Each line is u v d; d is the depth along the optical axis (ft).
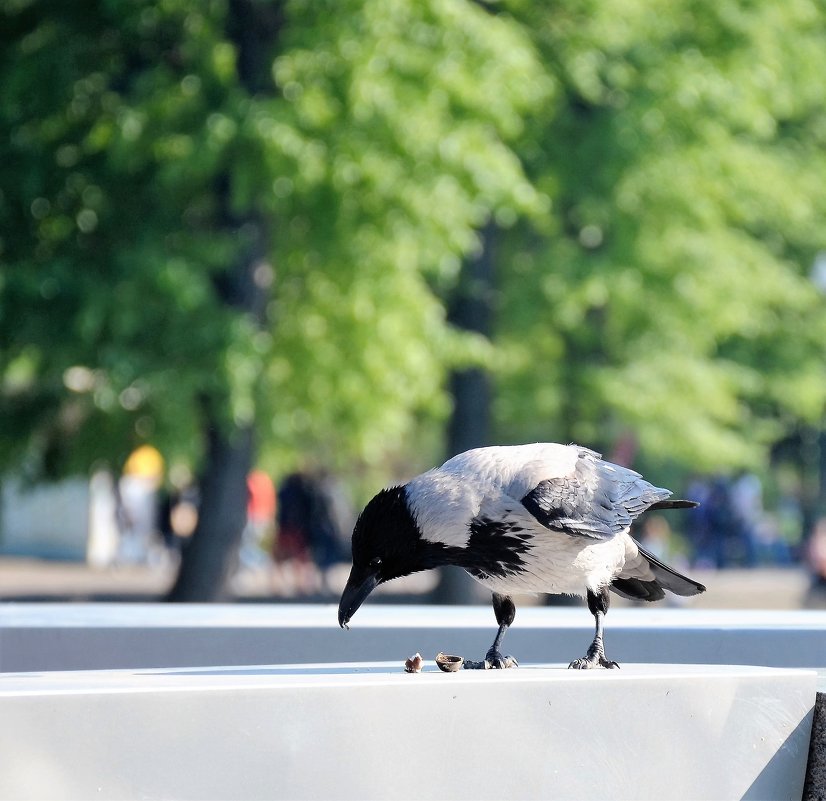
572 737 11.72
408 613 21.83
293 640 19.21
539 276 61.98
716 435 64.95
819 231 70.74
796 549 136.46
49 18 50.55
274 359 53.31
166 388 47.01
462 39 48.16
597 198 60.49
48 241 50.98
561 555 16.11
